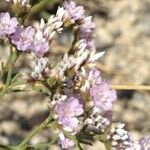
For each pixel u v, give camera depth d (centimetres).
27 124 26
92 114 13
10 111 26
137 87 21
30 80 13
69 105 12
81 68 13
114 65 30
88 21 14
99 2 31
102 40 31
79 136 13
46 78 13
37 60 13
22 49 13
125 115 28
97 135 13
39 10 24
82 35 14
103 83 13
